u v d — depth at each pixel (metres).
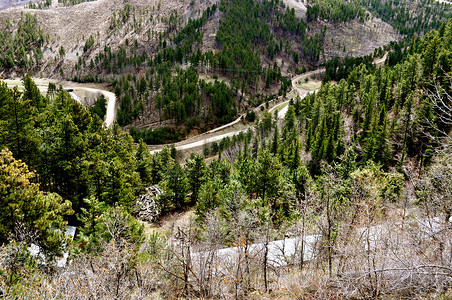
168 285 16.62
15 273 13.73
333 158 49.47
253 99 163.12
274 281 17.28
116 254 13.80
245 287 15.84
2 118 32.12
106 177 34.75
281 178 37.56
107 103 154.75
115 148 48.41
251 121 142.38
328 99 76.88
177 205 47.12
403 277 8.82
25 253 15.99
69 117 35.06
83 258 18.27
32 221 20.09
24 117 33.56
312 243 19.16
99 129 50.59
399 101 60.66
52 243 20.55
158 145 118.31
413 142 43.88
